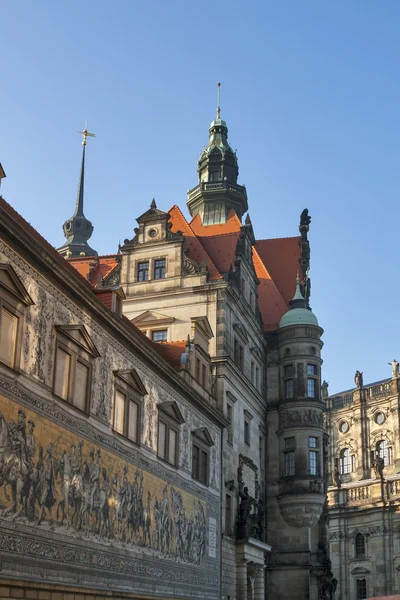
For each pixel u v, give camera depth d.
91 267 76.44
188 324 60.97
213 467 55.31
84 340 36.69
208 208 91.00
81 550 34.47
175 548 46.12
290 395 71.75
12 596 28.92
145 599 41.00
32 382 31.78
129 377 41.50
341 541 101.12
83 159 112.81
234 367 61.38
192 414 51.81
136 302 63.38
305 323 72.81
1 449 28.95
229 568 56.81
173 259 63.28
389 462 110.62
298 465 68.56
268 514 69.00
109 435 38.69
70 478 34.19
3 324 30.16
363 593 97.69
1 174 31.98
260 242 89.62
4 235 30.31
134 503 40.81
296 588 66.50
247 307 67.56
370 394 115.81
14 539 29.27
